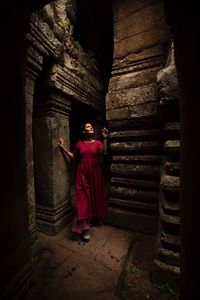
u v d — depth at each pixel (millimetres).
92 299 1608
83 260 2125
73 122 5570
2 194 1080
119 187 3113
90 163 2701
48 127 2654
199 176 794
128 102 2953
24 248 1344
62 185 2930
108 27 5180
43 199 2752
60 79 2648
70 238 2602
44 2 1237
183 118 1042
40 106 2676
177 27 1006
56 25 2516
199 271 812
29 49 1993
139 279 1862
